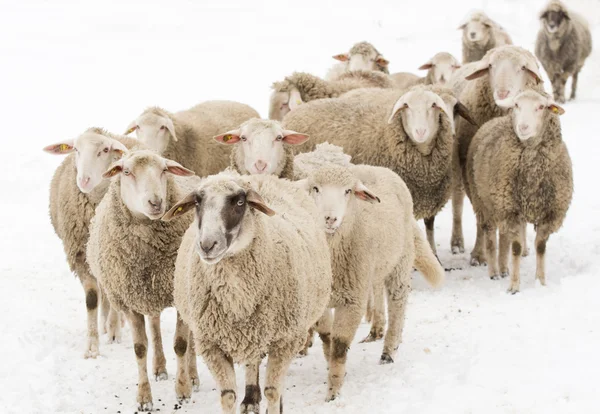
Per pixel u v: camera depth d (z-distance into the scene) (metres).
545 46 22.80
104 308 9.54
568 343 7.39
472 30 19.30
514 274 10.52
